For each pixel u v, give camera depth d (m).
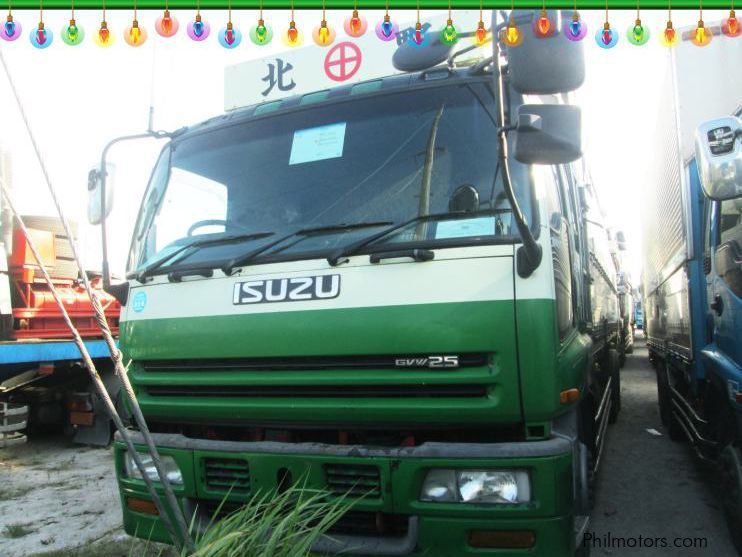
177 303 3.56
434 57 3.68
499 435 3.13
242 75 4.89
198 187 3.97
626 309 17.19
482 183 3.22
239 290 3.38
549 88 2.75
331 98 3.85
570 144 2.71
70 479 6.30
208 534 2.58
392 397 3.06
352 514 3.07
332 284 3.17
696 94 5.41
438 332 2.95
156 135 4.26
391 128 3.58
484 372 2.90
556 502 2.79
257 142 3.92
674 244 6.41
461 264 2.99
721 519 4.81
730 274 4.04
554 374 2.89
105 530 4.79
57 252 7.97
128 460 3.61
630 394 11.41
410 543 2.88
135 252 4.12
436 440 3.19
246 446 3.21
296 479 3.08
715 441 4.66
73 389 8.02
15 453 7.58
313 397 3.21
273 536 2.41
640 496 5.39
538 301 2.90
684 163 5.41
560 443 2.87
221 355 3.37
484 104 3.42
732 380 3.87
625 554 4.19
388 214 3.33
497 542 2.81
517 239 2.97
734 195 3.26
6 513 5.23
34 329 7.58
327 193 3.54
